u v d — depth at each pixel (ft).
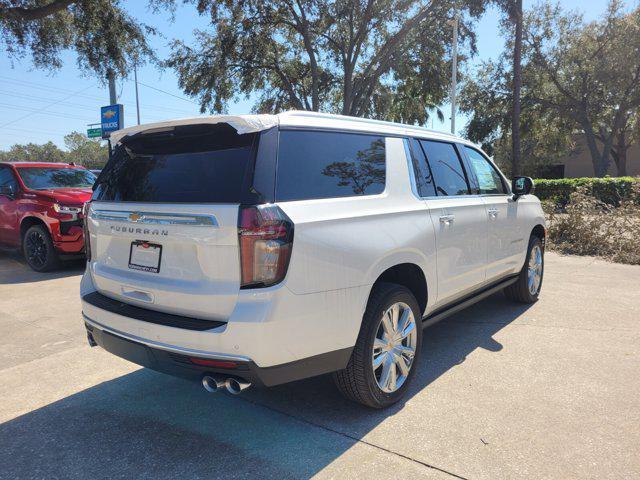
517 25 68.74
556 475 8.52
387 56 75.15
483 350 14.38
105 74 53.21
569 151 140.77
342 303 9.50
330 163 10.16
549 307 18.62
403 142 12.42
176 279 9.30
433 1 73.05
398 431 10.07
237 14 68.90
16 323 17.83
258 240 8.41
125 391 12.25
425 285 12.12
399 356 11.24
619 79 93.81
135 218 9.87
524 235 17.61
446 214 12.81
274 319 8.48
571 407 10.85
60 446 9.84
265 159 8.95
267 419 10.73
